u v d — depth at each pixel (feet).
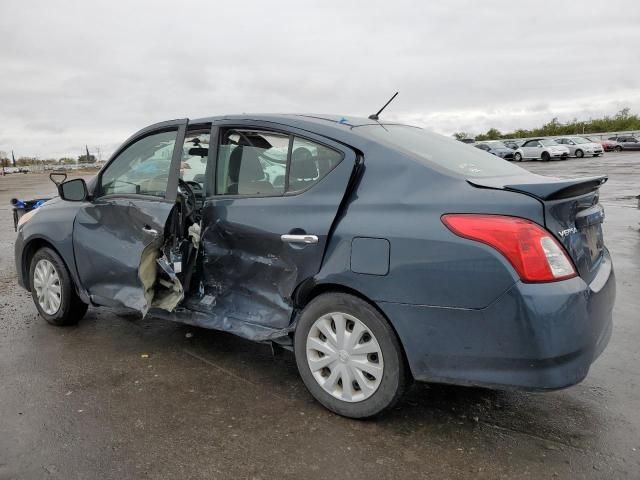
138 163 12.83
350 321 9.38
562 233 8.09
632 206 38.34
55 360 12.45
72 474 8.07
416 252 8.36
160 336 14.02
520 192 8.07
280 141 10.53
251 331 10.65
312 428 9.33
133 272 12.17
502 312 7.80
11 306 16.96
